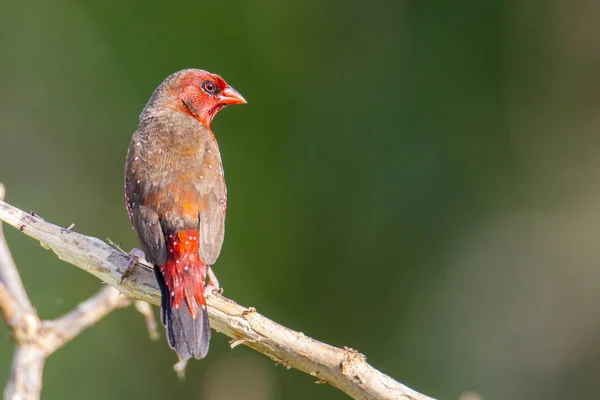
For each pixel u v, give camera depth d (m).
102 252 7.30
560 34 15.13
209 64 14.55
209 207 7.48
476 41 14.65
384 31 14.62
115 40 14.91
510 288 14.04
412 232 13.95
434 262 13.91
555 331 13.90
